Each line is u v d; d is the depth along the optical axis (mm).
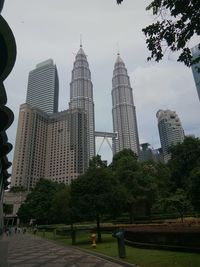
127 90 187875
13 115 13016
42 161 125250
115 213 24188
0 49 9586
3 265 8484
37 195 73125
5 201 109375
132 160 43719
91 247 19234
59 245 23344
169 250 13258
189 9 7648
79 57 191500
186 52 8367
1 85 11555
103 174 24859
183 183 56344
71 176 113125
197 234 11703
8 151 17766
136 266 10211
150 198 43625
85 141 123625
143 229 17391
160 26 8266
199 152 58250
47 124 132125
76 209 23875
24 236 42875
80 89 181500
